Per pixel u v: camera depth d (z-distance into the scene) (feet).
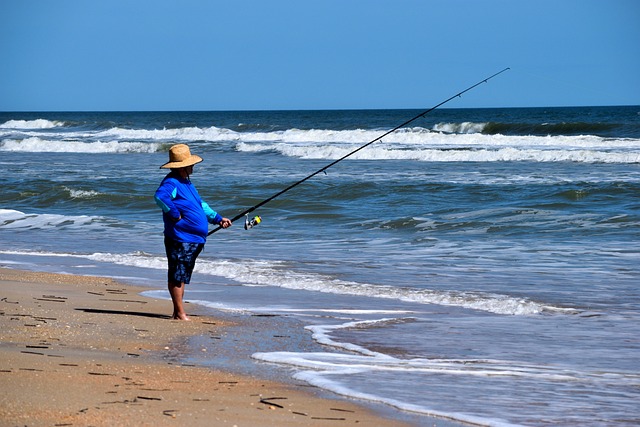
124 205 107.24
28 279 53.11
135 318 40.78
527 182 124.88
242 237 78.64
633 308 45.70
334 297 48.98
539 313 44.29
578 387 29.45
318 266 60.80
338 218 91.35
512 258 64.49
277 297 48.93
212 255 66.95
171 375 29.07
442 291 50.55
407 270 59.00
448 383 29.58
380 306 46.19
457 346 36.29
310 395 27.09
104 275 57.00
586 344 36.94
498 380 30.22
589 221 84.58
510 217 88.89
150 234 80.43
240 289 51.70
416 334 38.70
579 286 52.60
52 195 113.70
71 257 65.41
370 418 24.70
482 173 141.49
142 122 435.94
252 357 32.91
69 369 28.86
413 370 31.42
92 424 22.06
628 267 59.67
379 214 94.12
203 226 40.91
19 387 25.77
